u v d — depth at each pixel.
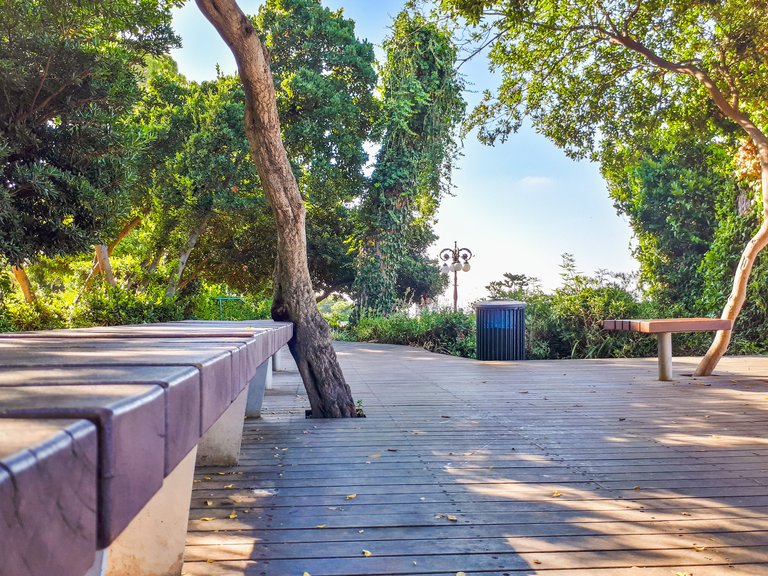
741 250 13.09
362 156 17.69
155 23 9.27
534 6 8.38
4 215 6.51
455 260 17.98
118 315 10.75
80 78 7.28
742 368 9.30
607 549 2.42
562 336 12.40
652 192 15.13
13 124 6.86
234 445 3.79
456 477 3.48
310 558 2.33
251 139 4.91
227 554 2.37
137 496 0.60
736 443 4.35
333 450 4.17
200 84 17.34
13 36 6.91
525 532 2.61
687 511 2.88
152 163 15.60
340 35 18.39
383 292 18.02
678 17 8.34
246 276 20.64
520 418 5.37
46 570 0.39
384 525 2.70
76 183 7.07
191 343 1.79
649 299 14.84
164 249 16.05
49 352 1.37
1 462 0.35
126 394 0.63
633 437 4.56
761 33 7.67
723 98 7.80
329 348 5.55
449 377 8.35
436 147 17.97
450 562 2.29
